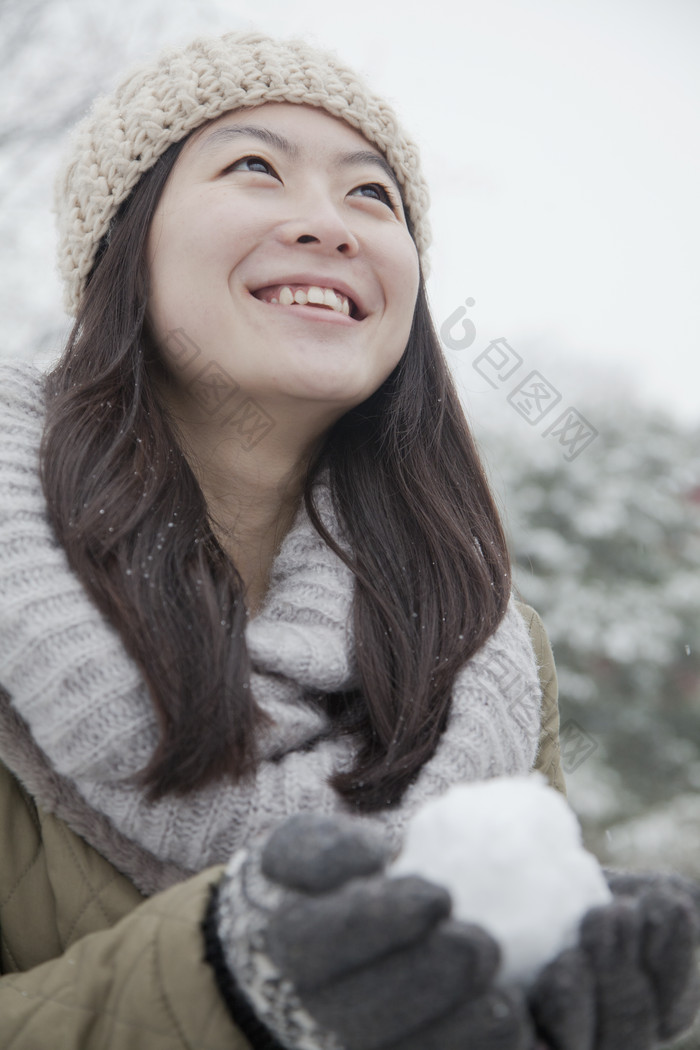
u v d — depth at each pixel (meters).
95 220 1.25
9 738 0.96
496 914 0.60
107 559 0.98
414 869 0.64
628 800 4.40
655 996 0.61
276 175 1.18
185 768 0.90
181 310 1.14
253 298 1.13
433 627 1.15
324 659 1.05
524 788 0.68
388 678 1.09
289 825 0.65
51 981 0.79
